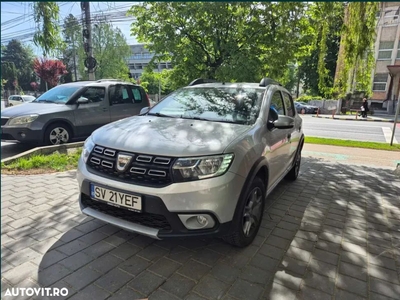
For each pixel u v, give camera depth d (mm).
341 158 7430
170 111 3404
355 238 2988
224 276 2273
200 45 6988
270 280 2242
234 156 2346
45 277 2199
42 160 5219
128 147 2379
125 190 2264
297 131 4566
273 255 2602
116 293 2051
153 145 2328
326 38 6660
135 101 8000
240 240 2568
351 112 25688
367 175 5625
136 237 2822
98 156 2512
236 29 6551
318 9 5934
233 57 6375
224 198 2238
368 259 2596
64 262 2393
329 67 24219
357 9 5609
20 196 3785
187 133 2551
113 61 33719
